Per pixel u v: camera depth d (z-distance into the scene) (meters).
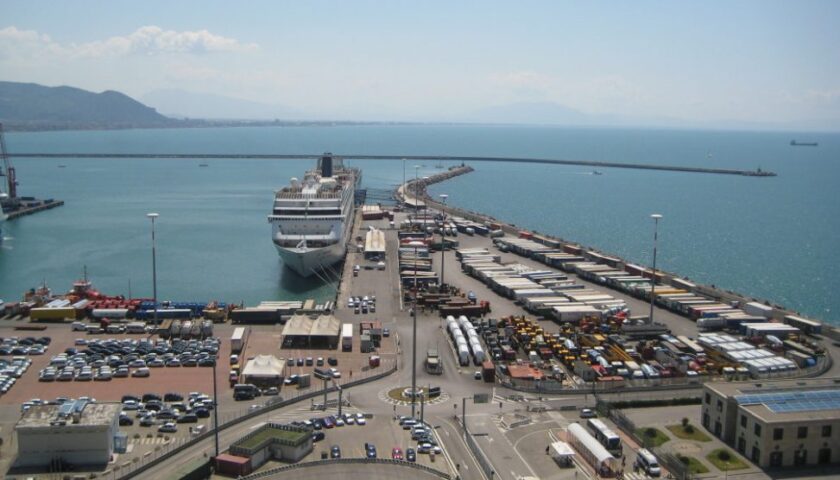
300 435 97.00
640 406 115.81
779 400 101.00
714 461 96.56
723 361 137.88
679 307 178.12
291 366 134.50
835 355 145.50
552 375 130.12
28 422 94.38
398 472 89.56
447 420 110.38
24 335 152.38
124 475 90.06
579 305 174.00
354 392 121.88
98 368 130.38
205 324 153.25
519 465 95.12
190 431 104.06
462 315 166.25
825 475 93.06
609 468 92.44
